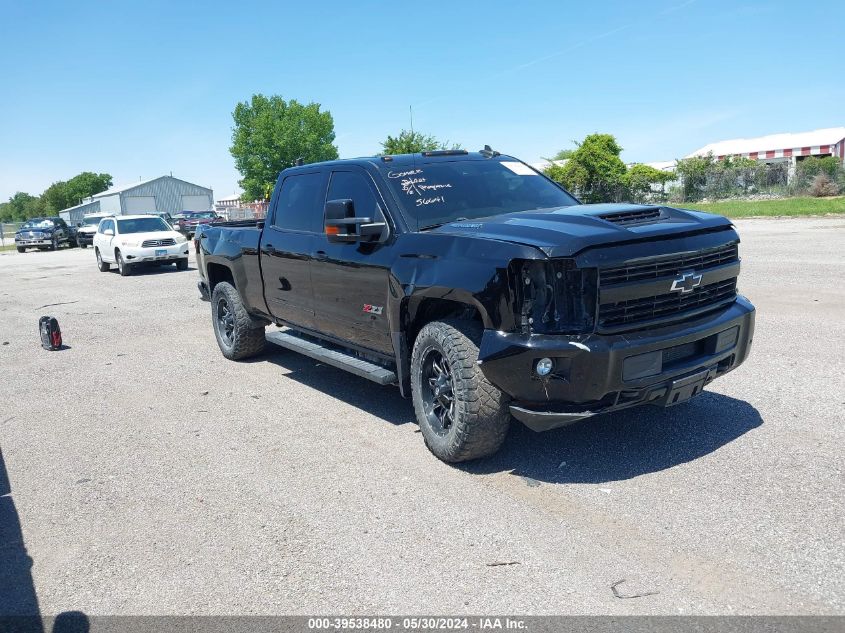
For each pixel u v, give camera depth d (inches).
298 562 130.7
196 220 1454.2
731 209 1117.7
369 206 196.9
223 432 207.8
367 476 168.1
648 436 179.9
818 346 259.9
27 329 421.4
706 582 115.5
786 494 143.8
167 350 333.4
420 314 177.9
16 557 140.3
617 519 138.3
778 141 1871.3
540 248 142.6
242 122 2418.8
